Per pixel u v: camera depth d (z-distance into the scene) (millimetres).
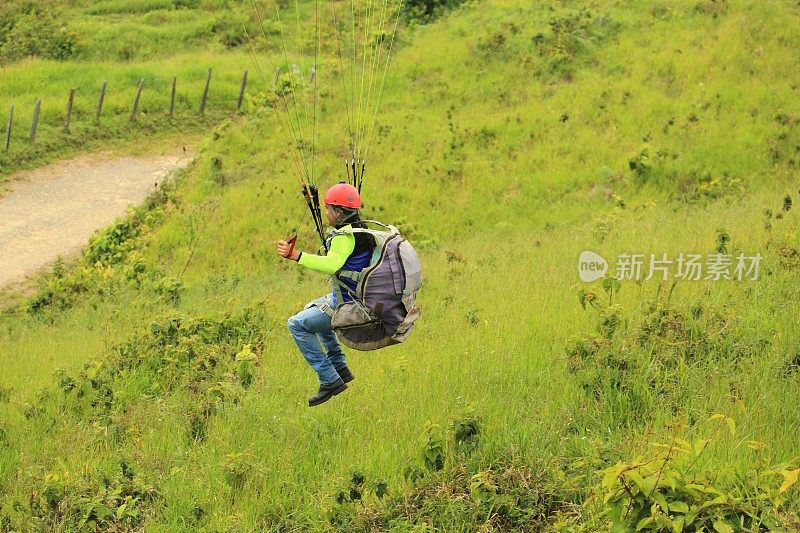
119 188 27641
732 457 6949
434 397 9148
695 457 6555
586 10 29203
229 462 8297
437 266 15492
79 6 42531
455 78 27516
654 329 9445
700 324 9508
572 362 9117
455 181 22406
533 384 9094
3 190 27094
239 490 8180
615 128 23375
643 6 28812
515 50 28016
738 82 24438
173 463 9062
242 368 10844
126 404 10812
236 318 12578
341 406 9414
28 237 24234
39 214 25688
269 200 22578
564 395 8625
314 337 7559
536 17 29719
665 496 6172
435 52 29156
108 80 33750
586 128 23688
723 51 25594
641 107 24016
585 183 21562
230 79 34750
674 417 7906
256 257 20406
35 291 21250
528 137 23656
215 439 9234
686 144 22281
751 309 9969
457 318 11578
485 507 7137
